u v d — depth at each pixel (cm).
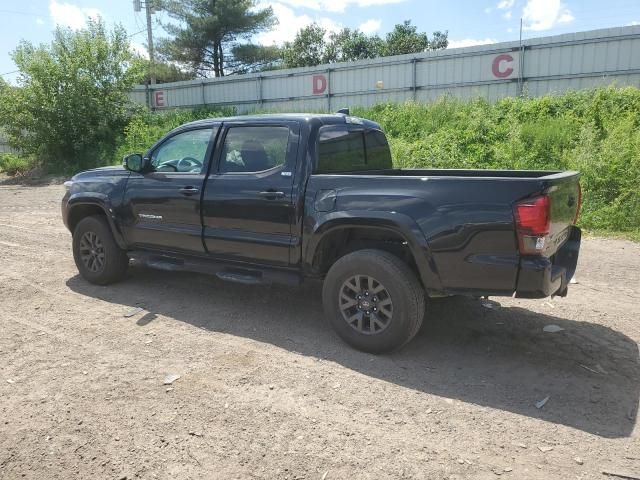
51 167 2288
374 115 1805
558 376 384
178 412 334
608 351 425
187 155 524
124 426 319
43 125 2222
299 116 462
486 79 1880
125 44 2380
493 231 365
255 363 405
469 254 374
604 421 326
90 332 464
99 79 2330
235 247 483
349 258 416
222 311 518
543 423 324
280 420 326
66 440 305
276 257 461
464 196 373
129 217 554
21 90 2212
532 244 357
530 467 282
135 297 559
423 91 2038
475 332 463
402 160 1322
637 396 356
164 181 526
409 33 5253
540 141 1252
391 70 2108
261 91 2580
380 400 350
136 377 380
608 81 1638
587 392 361
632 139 1099
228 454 292
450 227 377
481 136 1361
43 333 462
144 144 2172
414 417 330
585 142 1122
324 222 424
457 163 1255
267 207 456
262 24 4138
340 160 484
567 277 404
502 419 329
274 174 456
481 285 376
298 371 391
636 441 305
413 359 412
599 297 558
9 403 345
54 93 2230
